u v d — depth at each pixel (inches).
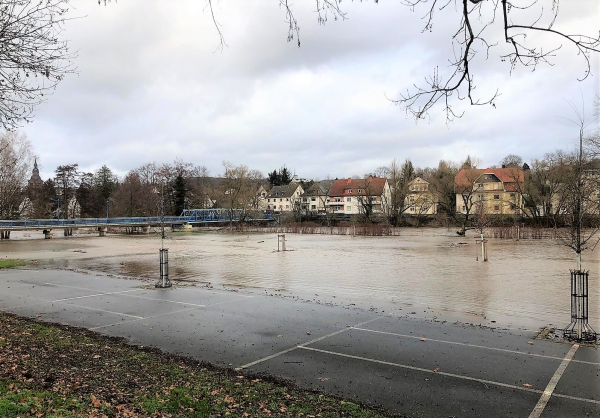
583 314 367.6
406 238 2190.0
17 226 2225.6
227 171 3331.7
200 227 3496.6
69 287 667.4
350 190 4685.0
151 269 965.8
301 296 595.8
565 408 227.3
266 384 258.8
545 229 2389.3
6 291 626.2
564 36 179.2
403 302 553.9
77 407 203.6
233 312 479.8
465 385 261.0
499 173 3666.3
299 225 3083.2
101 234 2620.6
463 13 186.7
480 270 916.0
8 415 183.3
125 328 403.9
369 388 256.1
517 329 405.4
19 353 296.0
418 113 215.2
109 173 4288.9
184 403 220.7
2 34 292.2
